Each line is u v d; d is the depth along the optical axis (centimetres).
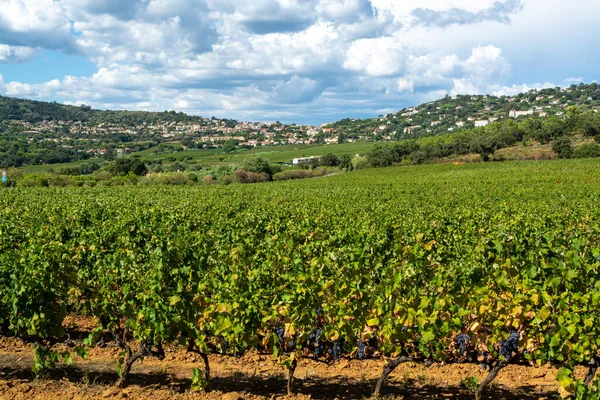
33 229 1469
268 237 1193
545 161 7938
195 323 697
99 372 781
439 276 756
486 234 1405
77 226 1623
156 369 808
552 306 710
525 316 672
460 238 1352
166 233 1407
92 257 1130
